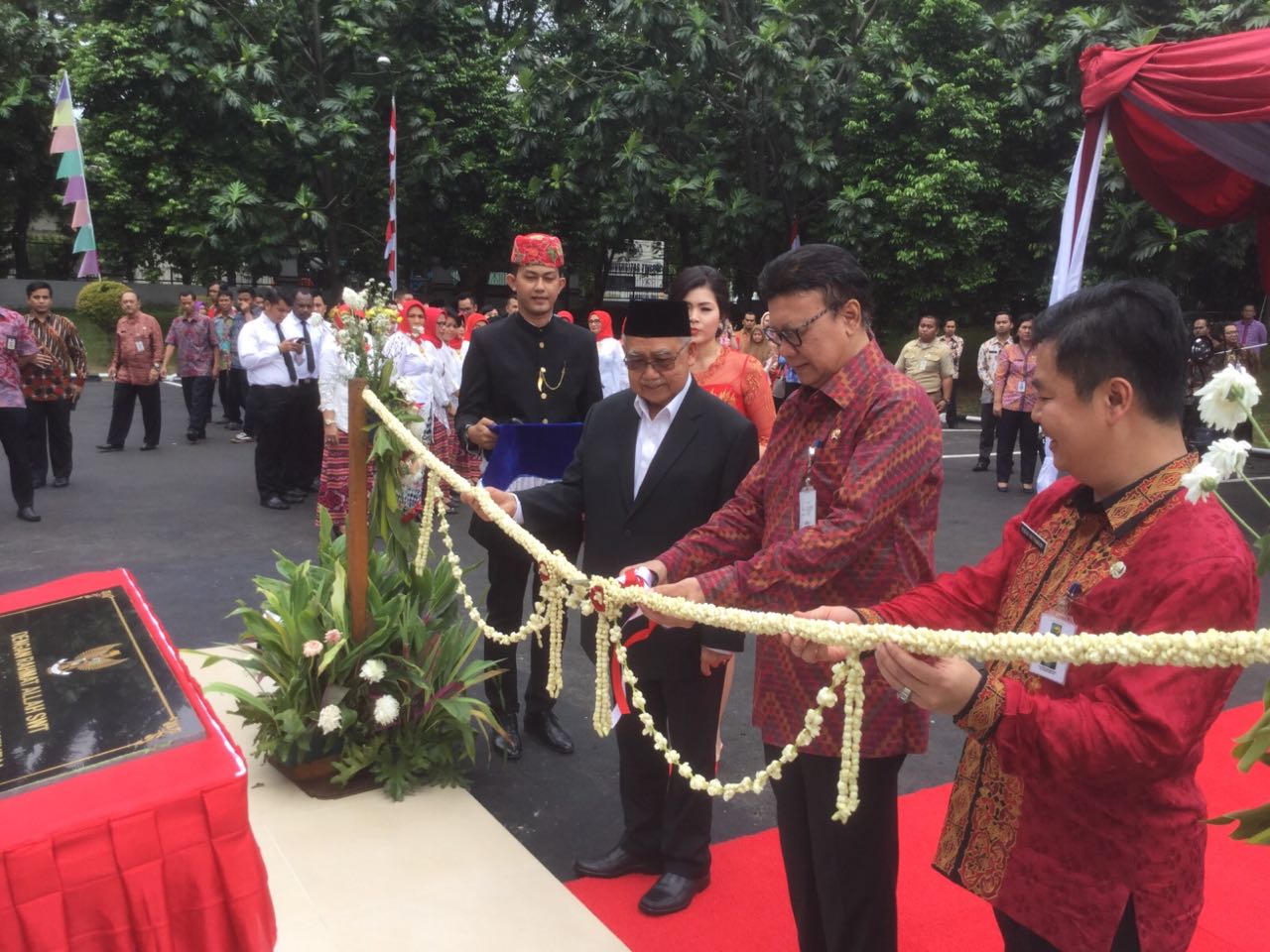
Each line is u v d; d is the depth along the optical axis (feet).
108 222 53.93
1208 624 4.21
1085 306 4.67
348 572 10.67
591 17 53.42
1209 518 4.42
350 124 51.39
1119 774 4.29
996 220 47.52
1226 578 4.21
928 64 49.24
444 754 11.07
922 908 8.94
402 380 10.84
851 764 4.87
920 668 4.35
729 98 51.88
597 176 51.52
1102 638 3.69
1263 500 3.99
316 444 27.53
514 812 10.89
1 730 6.23
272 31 53.67
